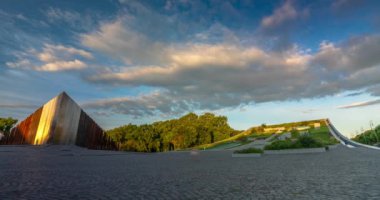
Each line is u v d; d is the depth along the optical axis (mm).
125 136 102625
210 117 117750
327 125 95188
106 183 9898
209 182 10109
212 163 20969
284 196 7215
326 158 21578
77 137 47312
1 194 7582
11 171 13570
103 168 16328
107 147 54375
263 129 102562
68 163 19625
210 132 110750
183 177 11844
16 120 84312
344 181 9578
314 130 86312
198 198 7086
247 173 13133
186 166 18391
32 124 47094
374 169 13031
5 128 81625
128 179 11117
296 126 100250
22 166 16406
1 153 29312
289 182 9734
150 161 24250
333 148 39562
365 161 17766
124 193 7844
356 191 7645
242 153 30062
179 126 102250
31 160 21516
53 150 35719
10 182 9867
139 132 101688
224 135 108500
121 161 23625
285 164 17672
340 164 16281
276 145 34781
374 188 8023
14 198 7035
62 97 45062
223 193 7777
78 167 16625
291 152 31969
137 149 97812
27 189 8438
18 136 47688
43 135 43844
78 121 47938
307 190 8016
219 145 79500
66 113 45469
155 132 106500
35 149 35625
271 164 18094
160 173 13617
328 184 9016
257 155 28766
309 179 10375
